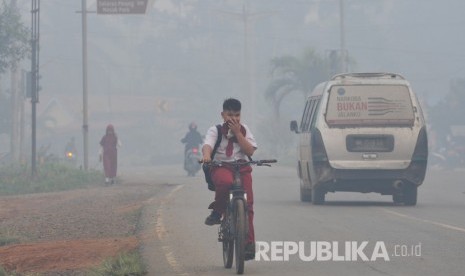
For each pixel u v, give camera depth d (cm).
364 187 4488
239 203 2362
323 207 4472
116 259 2548
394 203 4844
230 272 2436
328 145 4425
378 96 4450
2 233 3556
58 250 3005
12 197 5750
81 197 5422
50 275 2570
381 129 4428
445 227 3488
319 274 2394
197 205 4525
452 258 2670
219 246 2958
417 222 3684
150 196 5306
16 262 2809
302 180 4878
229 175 2422
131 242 3097
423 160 4438
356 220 3769
